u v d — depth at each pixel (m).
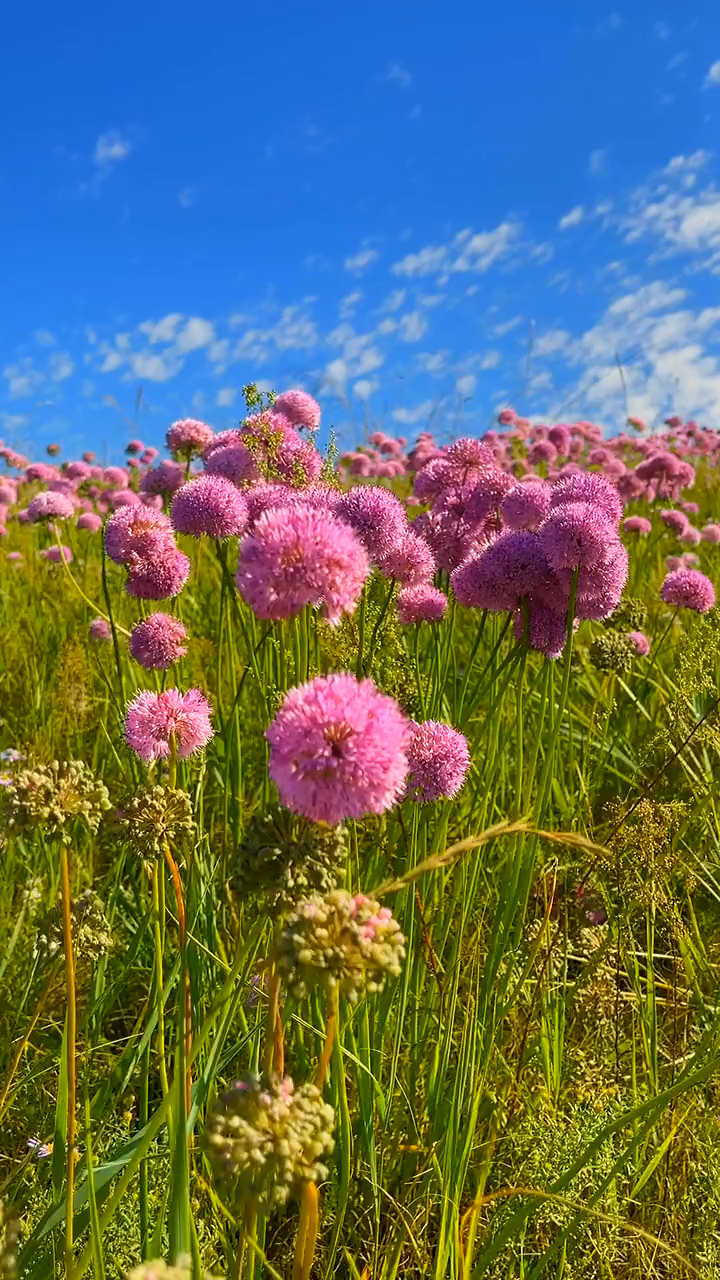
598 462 1.87
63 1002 0.56
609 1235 0.41
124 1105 0.50
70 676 0.89
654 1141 0.46
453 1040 0.51
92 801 0.34
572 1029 0.55
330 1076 0.44
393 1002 0.51
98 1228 0.30
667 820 0.56
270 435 0.68
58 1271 0.36
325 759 0.26
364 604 0.54
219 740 0.71
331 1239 0.44
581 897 0.61
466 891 0.51
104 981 0.56
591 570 0.52
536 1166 0.42
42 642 1.14
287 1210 0.46
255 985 0.46
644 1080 0.52
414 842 0.49
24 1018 0.54
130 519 0.64
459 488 0.71
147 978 0.60
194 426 0.93
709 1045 0.48
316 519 0.34
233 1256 0.37
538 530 0.61
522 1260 0.39
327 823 0.28
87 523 1.38
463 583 0.55
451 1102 0.43
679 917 0.57
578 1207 0.35
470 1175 0.46
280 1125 0.25
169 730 0.45
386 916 0.27
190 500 0.63
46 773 0.34
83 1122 0.43
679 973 0.56
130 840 0.36
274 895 0.28
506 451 1.85
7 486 1.78
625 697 0.93
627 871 0.55
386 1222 0.45
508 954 0.52
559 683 0.72
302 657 0.51
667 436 2.48
